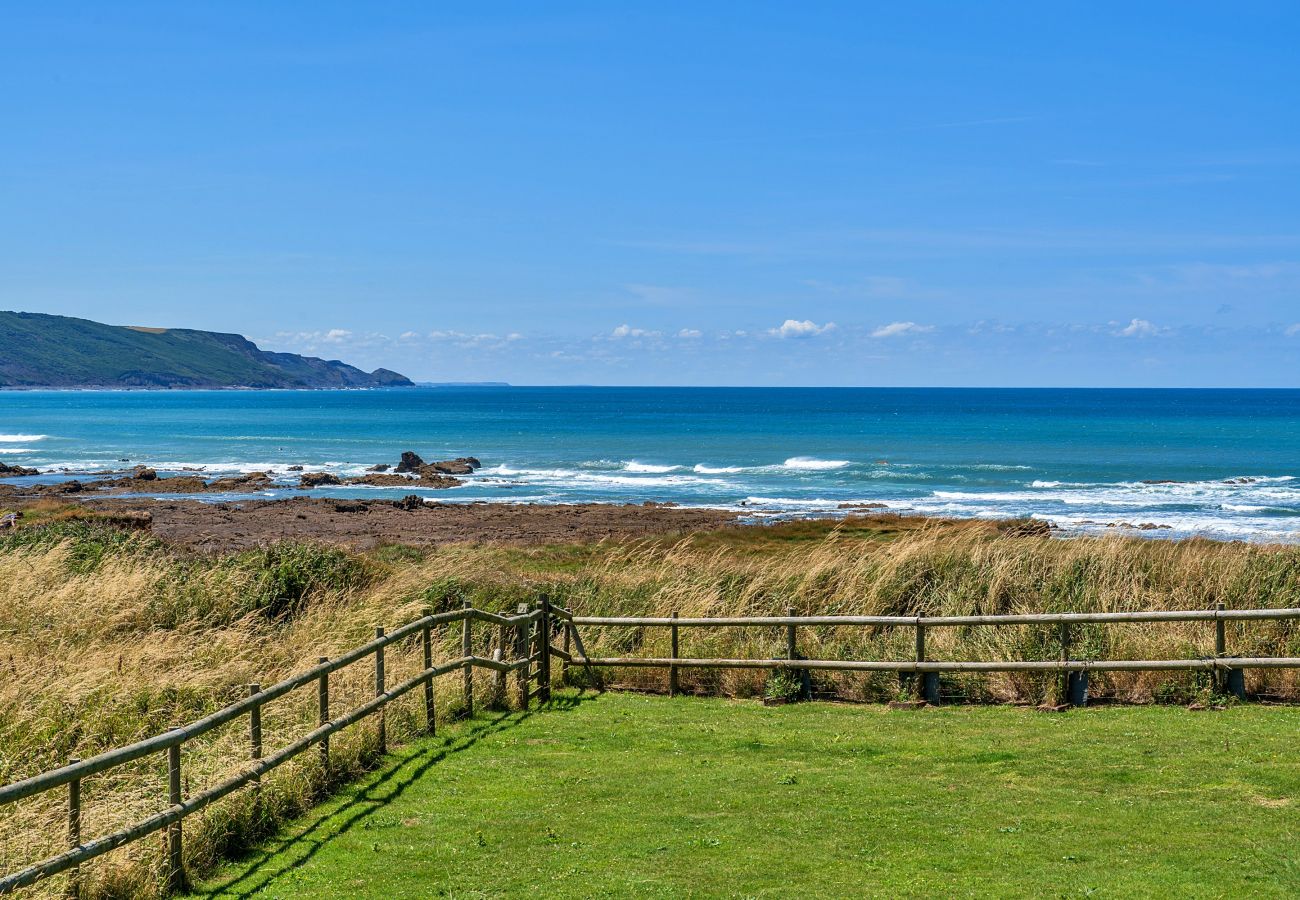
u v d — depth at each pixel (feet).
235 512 145.07
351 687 33.86
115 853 21.76
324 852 23.81
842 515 144.87
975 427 380.99
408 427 400.67
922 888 20.25
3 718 30.01
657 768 29.43
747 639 40.65
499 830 24.82
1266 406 607.78
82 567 51.49
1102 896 19.31
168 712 32.30
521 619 37.63
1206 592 42.60
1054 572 45.50
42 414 551.59
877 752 30.25
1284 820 23.03
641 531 125.80
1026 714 34.24
